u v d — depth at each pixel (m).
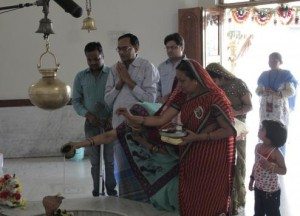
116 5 7.09
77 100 4.57
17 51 6.95
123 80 4.03
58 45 7.04
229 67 7.25
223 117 2.97
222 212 3.04
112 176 4.45
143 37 7.20
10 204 3.11
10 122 7.00
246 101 4.05
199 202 3.07
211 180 3.04
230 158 3.07
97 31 7.10
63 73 7.09
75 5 2.11
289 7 6.50
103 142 3.27
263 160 3.61
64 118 7.09
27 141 7.07
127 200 3.31
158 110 3.28
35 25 6.93
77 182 5.61
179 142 2.95
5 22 6.88
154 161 3.24
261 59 7.28
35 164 6.61
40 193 5.19
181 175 3.12
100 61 4.43
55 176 5.91
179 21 7.09
